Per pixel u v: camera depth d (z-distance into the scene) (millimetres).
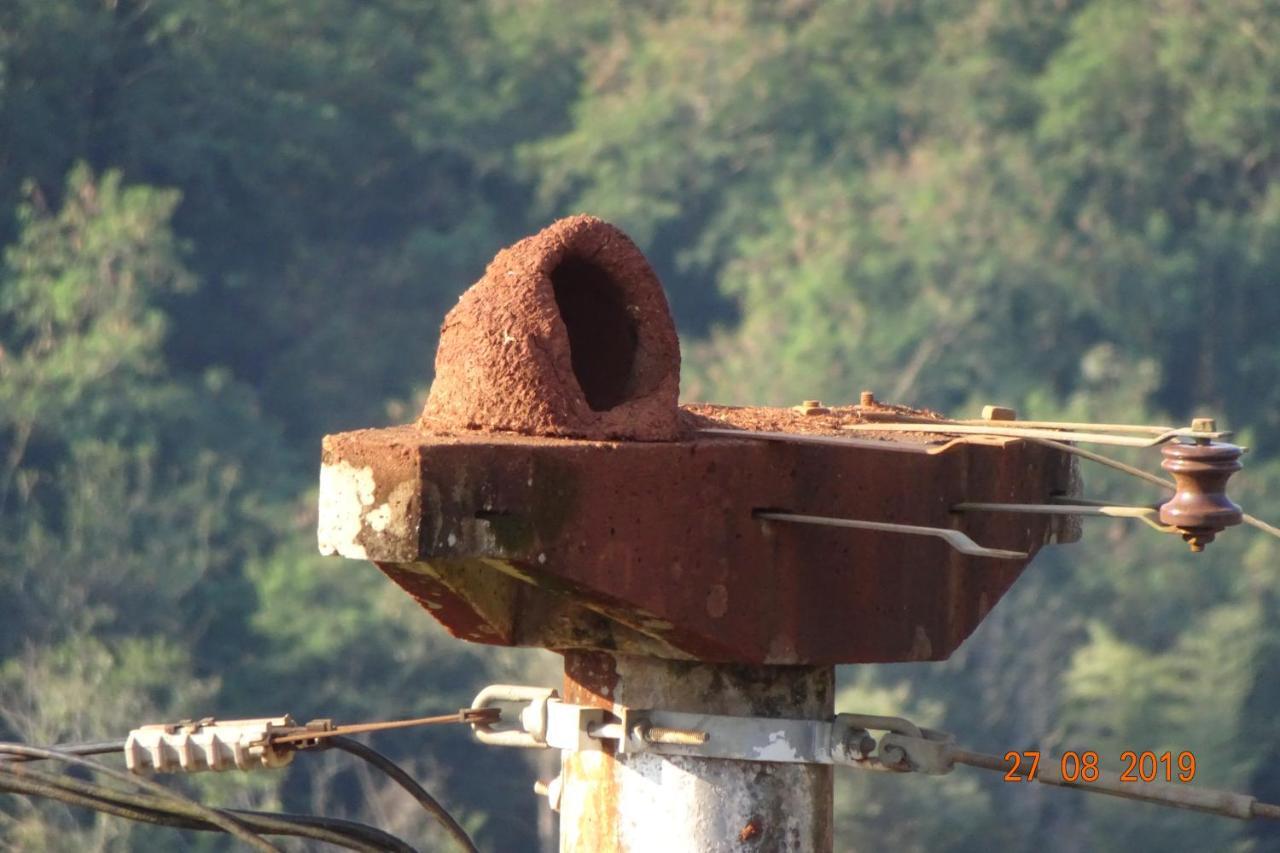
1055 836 96562
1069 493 21125
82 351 116625
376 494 15539
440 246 138875
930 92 148750
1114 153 144000
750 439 17703
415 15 156500
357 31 150875
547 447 16109
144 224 122188
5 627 99875
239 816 19109
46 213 131125
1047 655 104875
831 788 18750
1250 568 112812
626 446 16641
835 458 18094
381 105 148250
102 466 108125
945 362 128000
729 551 17312
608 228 17844
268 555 110812
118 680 93375
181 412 117375
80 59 136875
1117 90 146250
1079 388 130375
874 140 145875
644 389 17594
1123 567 111312
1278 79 147250
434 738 98625
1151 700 101688
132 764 19031
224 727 19000
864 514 18328
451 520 15523
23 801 80812
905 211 136125
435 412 17312
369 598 104125
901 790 85938
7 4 134250
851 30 152625
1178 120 146250
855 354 125625
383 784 94062
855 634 18250
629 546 16594
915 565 18812
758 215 141125
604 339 18047
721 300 140500
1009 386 127562
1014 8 154000
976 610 19625
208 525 109688
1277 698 107688
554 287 18359
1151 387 130625
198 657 102812
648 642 17875
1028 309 132125
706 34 151875
